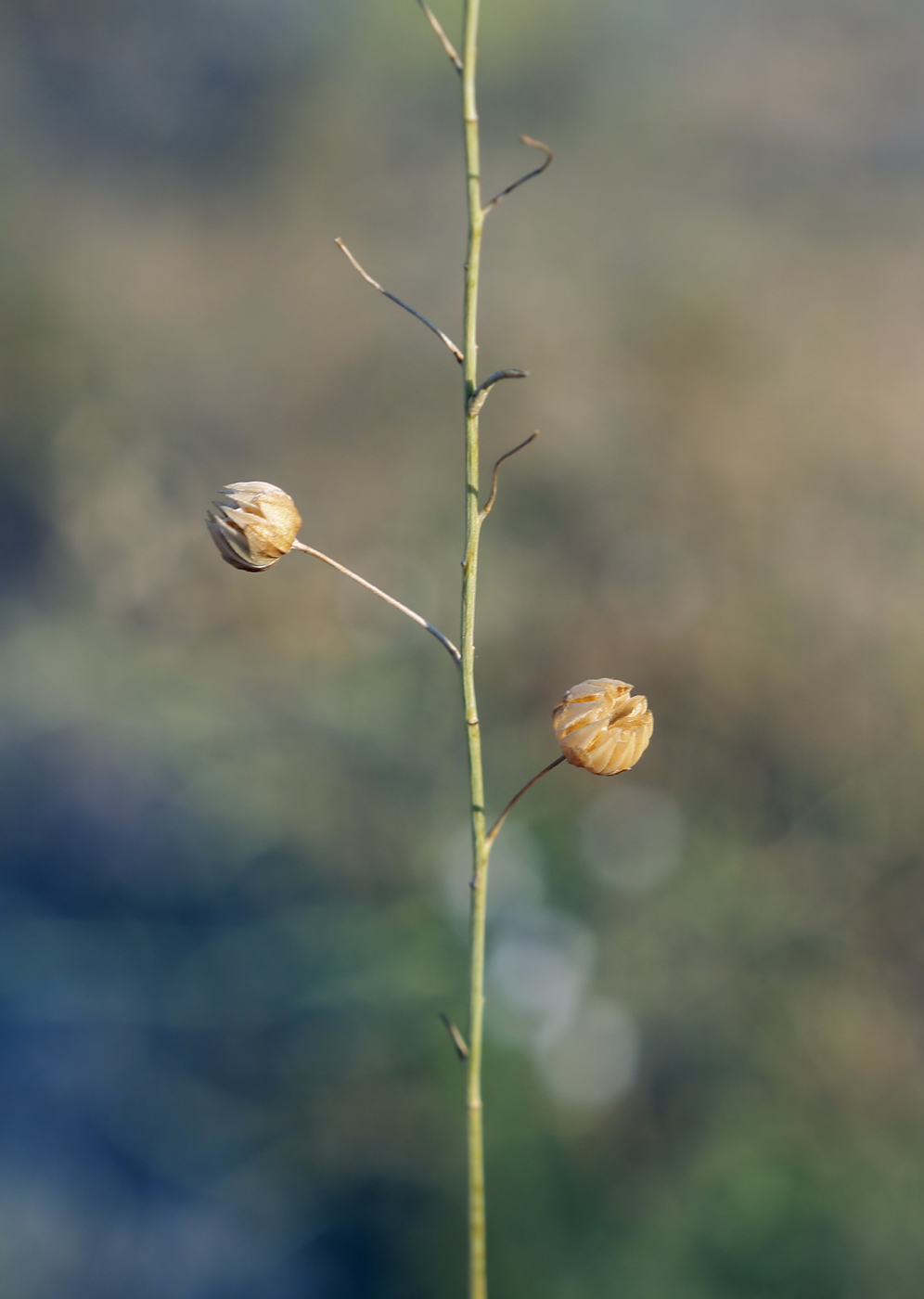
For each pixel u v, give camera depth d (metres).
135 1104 0.44
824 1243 0.38
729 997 0.46
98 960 0.50
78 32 1.78
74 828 0.58
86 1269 0.39
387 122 1.70
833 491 0.73
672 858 0.52
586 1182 0.39
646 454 0.77
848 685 0.60
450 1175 0.39
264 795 0.60
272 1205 0.40
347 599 0.77
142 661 0.75
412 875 0.52
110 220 1.38
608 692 0.31
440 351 0.99
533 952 0.45
